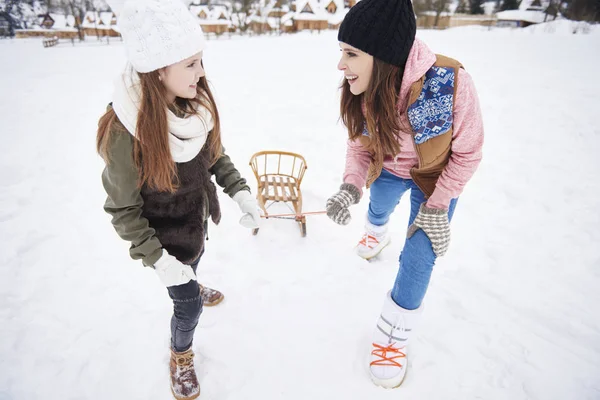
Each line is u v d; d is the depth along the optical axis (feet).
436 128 4.64
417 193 6.06
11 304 7.29
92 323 6.95
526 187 12.33
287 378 6.07
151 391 5.84
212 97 4.52
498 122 18.95
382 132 5.00
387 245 9.23
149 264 4.42
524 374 6.17
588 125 18.06
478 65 35.42
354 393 5.87
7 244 8.96
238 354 6.43
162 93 3.79
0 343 6.48
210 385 5.93
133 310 7.26
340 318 7.18
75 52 55.67
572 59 39.55
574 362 6.39
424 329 6.95
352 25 4.25
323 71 34.01
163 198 4.55
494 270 8.52
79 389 5.83
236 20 134.21
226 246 9.06
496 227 10.18
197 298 5.13
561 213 10.84
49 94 23.98
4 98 22.52
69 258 8.64
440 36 72.59
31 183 12.04
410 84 4.49
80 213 10.48
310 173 12.89
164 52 3.55
